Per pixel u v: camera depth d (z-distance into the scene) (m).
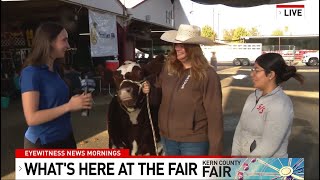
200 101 2.95
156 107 3.49
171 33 3.20
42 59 2.67
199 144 2.99
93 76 13.27
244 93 12.65
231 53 31.47
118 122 3.56
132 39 17.67
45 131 2.76
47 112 2.58
